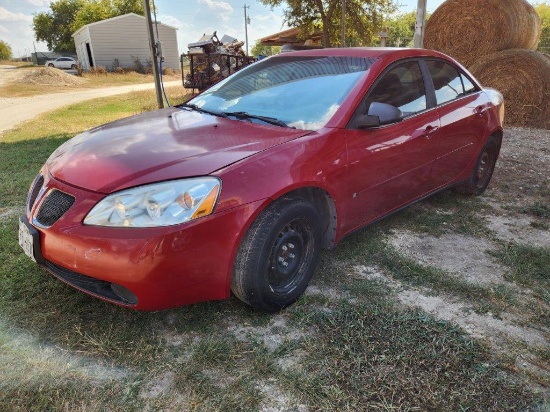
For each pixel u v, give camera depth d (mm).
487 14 9102
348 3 22906
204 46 15680
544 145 7074
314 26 24797
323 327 2424
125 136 2719
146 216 2078
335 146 2717
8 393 1915
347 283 2877
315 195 2811
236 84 3576
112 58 36625
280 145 2521
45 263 2346
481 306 2674
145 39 37469
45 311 2459
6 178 5023
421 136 3365
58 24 61406
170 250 2068
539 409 1938
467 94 4094
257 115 3039
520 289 2910
